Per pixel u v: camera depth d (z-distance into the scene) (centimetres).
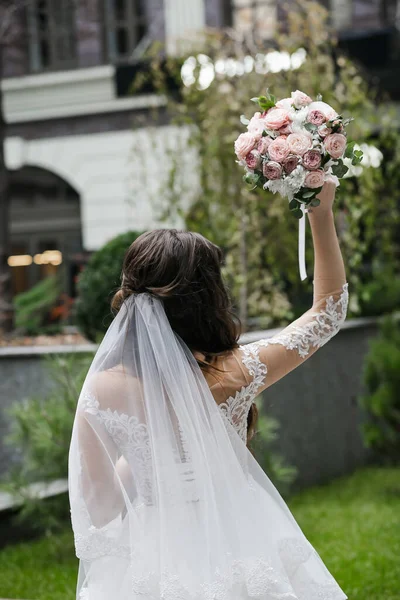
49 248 1470
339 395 832
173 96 1210
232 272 816
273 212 782
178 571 200
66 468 534
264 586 203
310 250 803
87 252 1339
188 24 1344
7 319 898
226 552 205
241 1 1317
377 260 981
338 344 838
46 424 529
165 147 924
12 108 1409
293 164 224
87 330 679
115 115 1358
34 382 677
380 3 1287
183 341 224
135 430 208
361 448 880
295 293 873
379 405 736
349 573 489
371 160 808
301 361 230
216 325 226
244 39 831
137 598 200
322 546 554
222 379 222
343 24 1306
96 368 215
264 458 591
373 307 952
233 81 814
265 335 667
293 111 233
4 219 926
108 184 1361
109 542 203
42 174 1466
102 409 208
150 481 207
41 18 1414
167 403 213
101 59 1398
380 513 652
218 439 214
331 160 228
